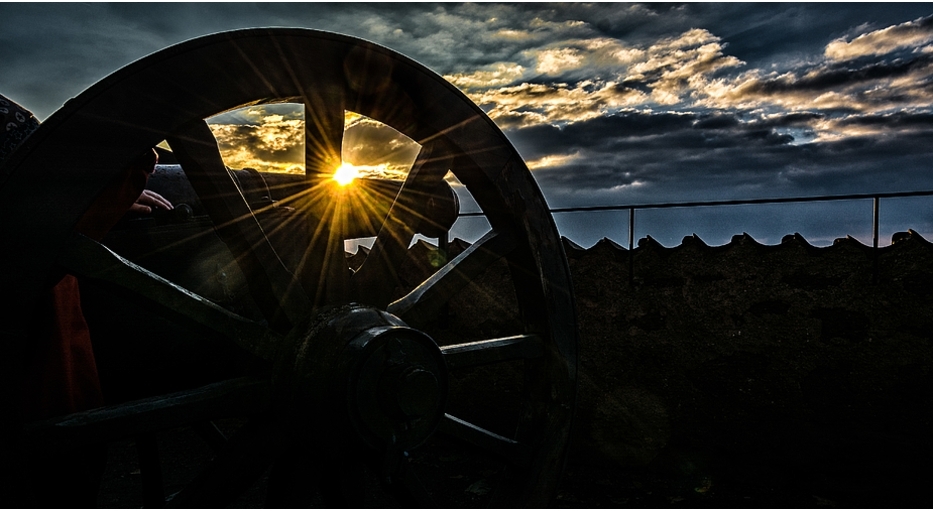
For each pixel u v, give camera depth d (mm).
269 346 1690
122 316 1901
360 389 1506
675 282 4047
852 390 3576
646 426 4121
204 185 1602
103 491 3805
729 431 3893
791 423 3732
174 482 3955
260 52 1636
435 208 2377
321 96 1735
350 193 2107
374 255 1894
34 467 1562
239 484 1601
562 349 2160
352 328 1595
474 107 2021
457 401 4648
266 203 2209
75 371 1646
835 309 3621
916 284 3410
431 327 4664
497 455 1957
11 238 1293
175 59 1512
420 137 1974
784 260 3762
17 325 1290
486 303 4465
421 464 4254
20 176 1310
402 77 1868
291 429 1622
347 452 1555
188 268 2129
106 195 1565
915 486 3430
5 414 1263
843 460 3607
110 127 1418
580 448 4324
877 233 3525
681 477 3994
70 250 1385
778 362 3764
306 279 1817
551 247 2197
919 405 3410
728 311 3900
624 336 4199
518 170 2131
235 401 1601
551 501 2068
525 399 2195
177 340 2000
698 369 3980
